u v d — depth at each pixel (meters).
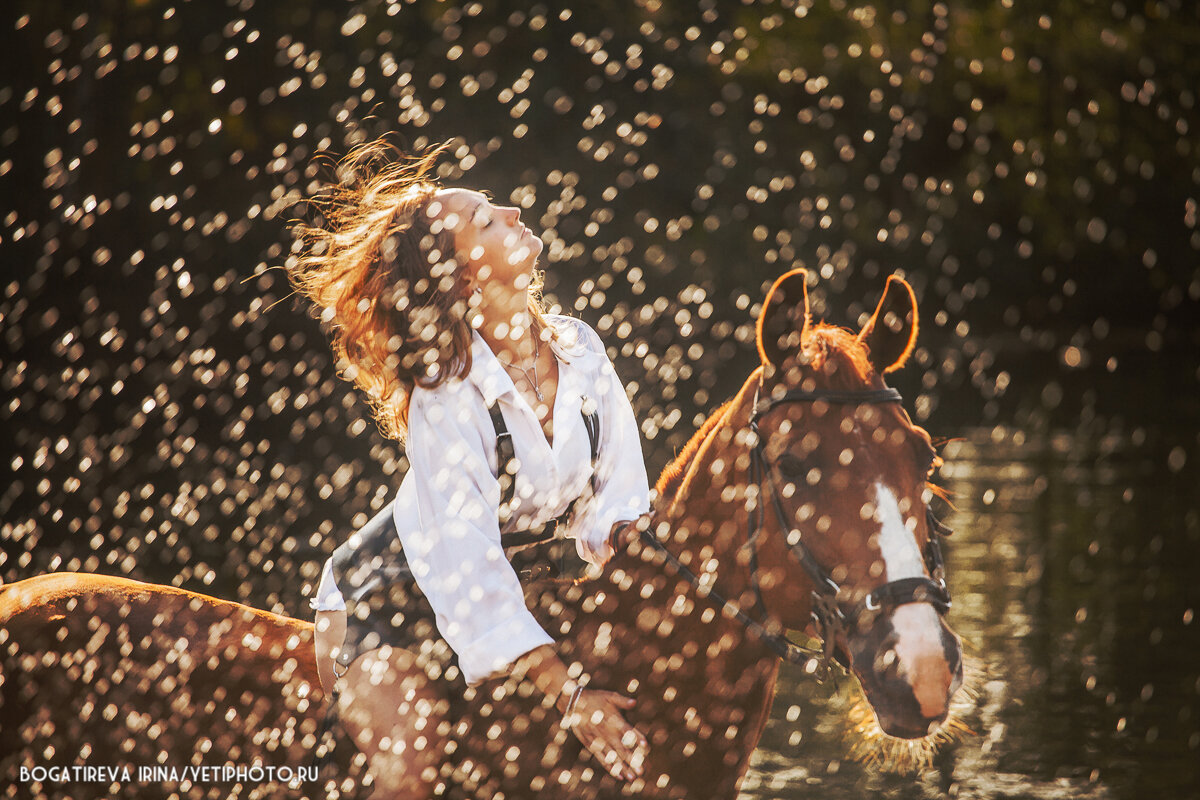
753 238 28.78
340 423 18.75
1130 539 12.83
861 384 3.23
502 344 3.50
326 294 3.61
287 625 3.74
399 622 3.37
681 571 3.38
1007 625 9.45
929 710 2.97
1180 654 8.67
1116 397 26.12
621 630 3.45
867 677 3.03
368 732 3.31
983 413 23.78
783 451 3.19
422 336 3.34
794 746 6.73
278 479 14.22
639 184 28.48
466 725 3.39
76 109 23.12
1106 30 27.05
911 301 3.26
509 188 26.41
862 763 6.39
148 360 23.31
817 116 28.83
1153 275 33.78
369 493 13.40
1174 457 18.61
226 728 3.46
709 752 3.40
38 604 3.60
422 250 3.42
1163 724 7.12
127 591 3.68
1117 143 27.95
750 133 28.89
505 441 3.35
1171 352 33.00
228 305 24.38
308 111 23.86
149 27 23.48
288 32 24.05
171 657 3.53
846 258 25.84
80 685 3.50
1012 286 34.47
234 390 21.33
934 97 27.88
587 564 4.21
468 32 25.95
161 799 3.46
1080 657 8.55
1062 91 27.67
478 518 3.27
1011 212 31.42
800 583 3.23
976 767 6.39
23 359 23.17
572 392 3.58
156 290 23.52
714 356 25.95
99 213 23.44
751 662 3.38
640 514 3.63
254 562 9.93
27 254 23.33
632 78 27.94
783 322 3.28
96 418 18.97
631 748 3.24
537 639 3.20
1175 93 27.56
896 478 3.12
